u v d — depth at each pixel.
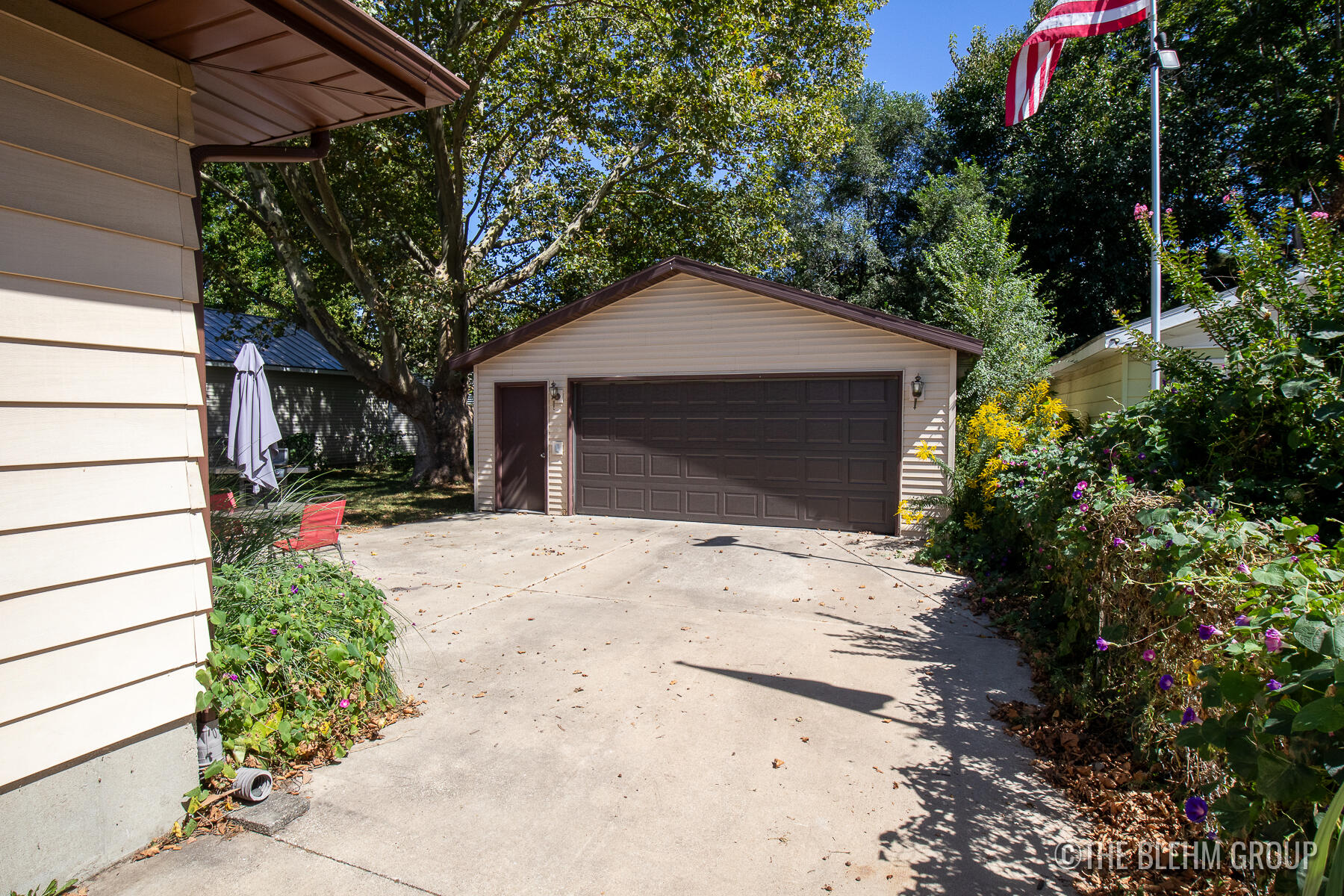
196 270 3.03
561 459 11.79
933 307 18.83
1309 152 16.69
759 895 2.60
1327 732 1.77
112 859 2.71
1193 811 2.25
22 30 2.41
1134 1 8.65
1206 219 19.75
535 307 18.09
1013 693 4.43
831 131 16.98
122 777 2.75
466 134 13.57
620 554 8.64
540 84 13.38
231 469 6.39
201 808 3.03
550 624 5.87
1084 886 2.60
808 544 9.24
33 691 2.46
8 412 2.39
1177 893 2.50
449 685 4.59
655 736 3.87
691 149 14.90
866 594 6.82
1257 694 2.15
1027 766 3.52
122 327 2.73
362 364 14.83
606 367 11.43
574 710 4.20
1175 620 3.14
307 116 3.60
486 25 11.24
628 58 13.77
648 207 16.72
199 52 2.93
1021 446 7.47
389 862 2.78
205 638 3.07
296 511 5.57
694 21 12.50
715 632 5.64
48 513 2.50
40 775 2.49
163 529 2.88
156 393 2.85
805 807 3.18
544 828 3.02
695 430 10.95
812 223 23.80
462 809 3.17
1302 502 3.83
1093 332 21.28
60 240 2.53
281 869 2.72
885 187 24.09
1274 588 2.47
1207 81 18.38
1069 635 4.39
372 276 14.00
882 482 9.88
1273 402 3.92
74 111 2.57
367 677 3.96
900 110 23.92
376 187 13.79
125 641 2.75
